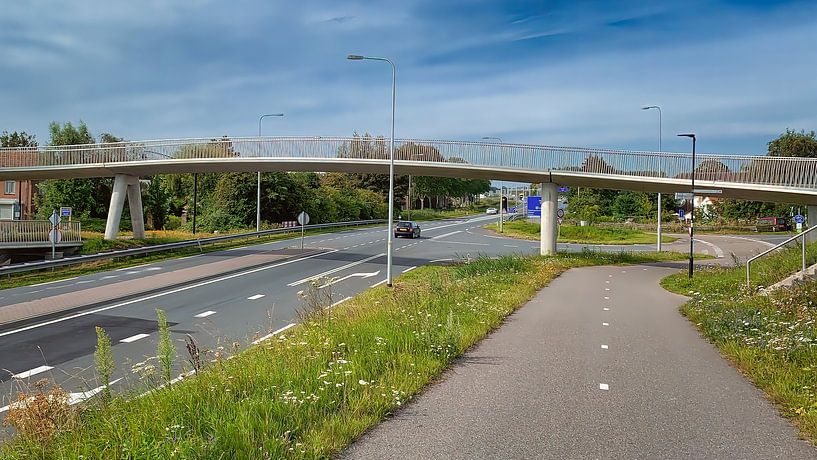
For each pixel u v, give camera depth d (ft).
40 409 17.67
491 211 381.60
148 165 105.91
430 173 100.32
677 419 19.70
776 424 19.30
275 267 92.43
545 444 17.17
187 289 69.21
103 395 19.95
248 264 96.32
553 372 25.99
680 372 26.48
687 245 156.76
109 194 201.87
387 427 18.35
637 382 24.57
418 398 21.53
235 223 196.75
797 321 35.94
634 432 18.35
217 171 114.01
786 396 21.68
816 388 22.09
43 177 121.49
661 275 81.71
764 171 78.13
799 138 240.12
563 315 43.47
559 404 21.15
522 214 322.55
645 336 35.70
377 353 25.52
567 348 31.40
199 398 18.66
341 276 82.23
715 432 18.45
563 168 93.40
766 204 240.73
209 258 106.11
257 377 21.24
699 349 31.94
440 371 25.49
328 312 38.42
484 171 95.96
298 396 18.69
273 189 200.44
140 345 40.22
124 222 193.67
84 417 18.33
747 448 17.12
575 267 89.71
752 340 31.04
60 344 40.68
